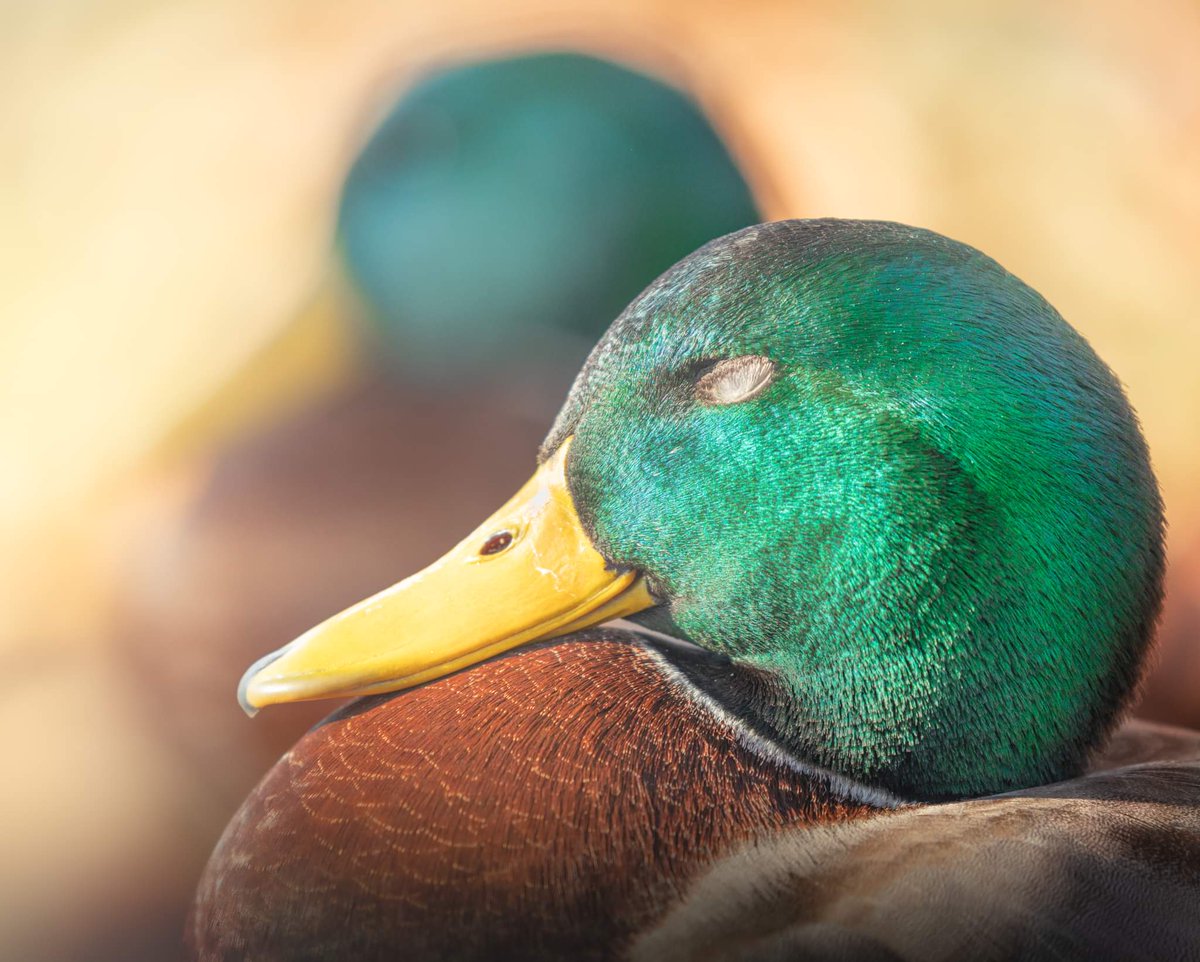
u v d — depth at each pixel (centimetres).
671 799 149
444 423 173
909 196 271
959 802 150
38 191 273
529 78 175
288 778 150
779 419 150
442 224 175
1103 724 150
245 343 231
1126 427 150
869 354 150
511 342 175
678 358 151
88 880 173
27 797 175
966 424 149
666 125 174
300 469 173
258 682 151
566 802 149
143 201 274
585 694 150
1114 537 150
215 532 172
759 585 150
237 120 286
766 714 150
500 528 152
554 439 152
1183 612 180
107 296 253
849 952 147
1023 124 277
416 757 150
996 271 150
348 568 171
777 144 271
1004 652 150
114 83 290
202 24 297
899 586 150
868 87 281
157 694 173
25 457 222
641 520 151
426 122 175
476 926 148
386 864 149
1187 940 147
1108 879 147
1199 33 285
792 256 150
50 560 207
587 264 174
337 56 290
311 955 149
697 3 288
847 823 149
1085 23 286
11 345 243
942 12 288
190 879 174
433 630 151
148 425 222
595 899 148
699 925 148
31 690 188
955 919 147
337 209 185
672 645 152
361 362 177
